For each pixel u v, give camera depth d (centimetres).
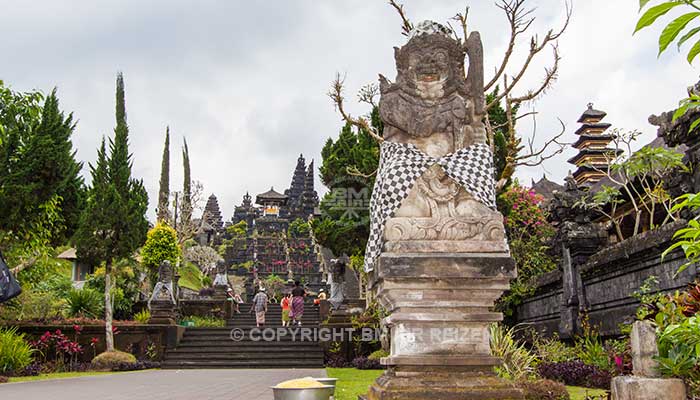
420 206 566
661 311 550
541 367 1004
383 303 578
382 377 568
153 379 1367
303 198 6856
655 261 943
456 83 609
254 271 4956
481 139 602
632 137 1394
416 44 616
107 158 2012
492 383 516
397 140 603
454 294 540
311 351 1991
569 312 1212
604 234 1220
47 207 1519
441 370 527
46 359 1712
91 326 1864
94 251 1820
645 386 455
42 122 1561
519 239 1695
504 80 1342
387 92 611
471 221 554
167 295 2088
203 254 4872
